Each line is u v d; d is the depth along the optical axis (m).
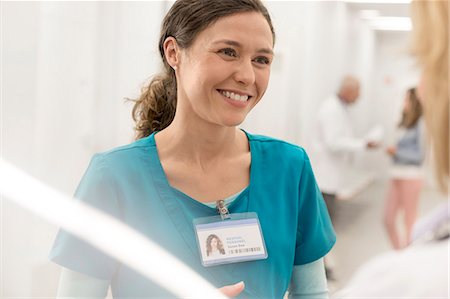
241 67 0.89
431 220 0.55
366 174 7.70
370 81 8.50
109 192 0.98
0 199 2.59
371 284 0.57
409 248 0.57
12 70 2.62
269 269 0.98
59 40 2.79
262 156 1.07
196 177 1.01
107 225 0.97
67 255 0.97
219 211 0.99
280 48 4.84
